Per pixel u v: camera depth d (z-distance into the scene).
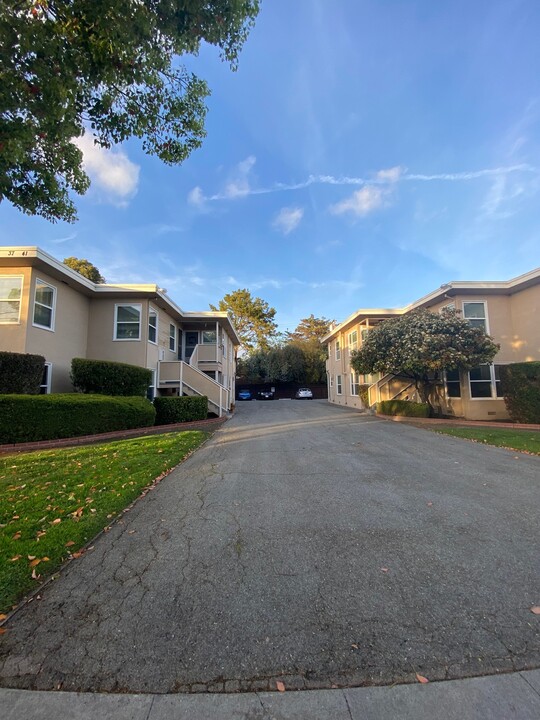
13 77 3.89
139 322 14.05
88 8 3.70
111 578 2.85
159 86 5.04
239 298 41.75
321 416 16.27
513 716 1.65
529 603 2.46
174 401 13.23
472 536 3.51
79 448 7.83
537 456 7.12
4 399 8.27
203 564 3.05
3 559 3.05
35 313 10.84
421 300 16.56
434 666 1.94
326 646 2.10
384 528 3.72
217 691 1.81
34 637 2.19
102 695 1.80
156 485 5.32
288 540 3.48
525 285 13.89
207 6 4.21
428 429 11.24
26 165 5.12
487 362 12.92
